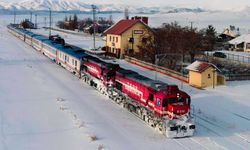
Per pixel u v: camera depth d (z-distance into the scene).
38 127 28.61
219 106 35.84
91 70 44.47
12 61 63.88
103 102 36.88
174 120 26.92
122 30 68.81
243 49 89.88
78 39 109.62
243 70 56.31
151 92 29.16
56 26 189.75
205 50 75.00
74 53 53.38
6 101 36.09
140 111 31.39
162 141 26.19
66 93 40.31
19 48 85.00
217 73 46.09
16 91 40.56
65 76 50.97
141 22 69.12
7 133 27.05
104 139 26.28
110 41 73.56
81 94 40.12
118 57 69.50
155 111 28.33
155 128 28.70
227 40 107.31
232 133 28.22
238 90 43.12
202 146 25.34
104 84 39.31
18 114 31.81
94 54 73.44
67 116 31.59
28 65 59.59
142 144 25.50
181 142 26.09
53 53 65.69
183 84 46.22
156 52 60.84
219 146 25.36
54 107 34.34
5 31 147.62
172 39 63.09
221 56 73.62
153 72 54.28
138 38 69.81
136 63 61.69
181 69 54.75
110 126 29.25
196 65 45.47
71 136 26.77
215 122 30.73
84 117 31.42
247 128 29.50
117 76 37.16
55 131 27.80
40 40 78.94
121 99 35.59
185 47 61.50
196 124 30.16
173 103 27.22
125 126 29.34
